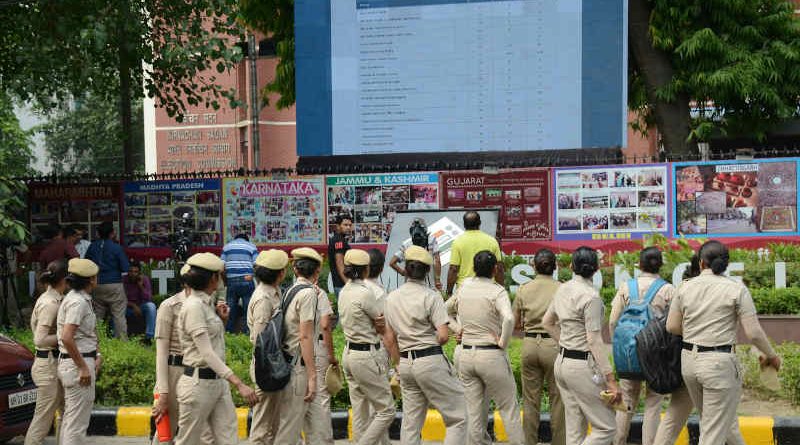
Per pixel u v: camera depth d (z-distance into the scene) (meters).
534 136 14.84
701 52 16.81
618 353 7.09
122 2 14.39
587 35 14.66
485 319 7.07
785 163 13.73
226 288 12.70
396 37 15.20
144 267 15.17
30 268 15.59
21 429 8.04
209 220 15.53
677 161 14.62
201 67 14.91
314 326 6.75
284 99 21.05
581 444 6.71
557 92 14.75
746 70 16.62
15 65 16.02
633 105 19.94
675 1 17.16
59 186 15.82
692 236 14.04
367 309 7.17
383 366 7.27
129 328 13.30
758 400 9.18
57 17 14.83
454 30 15.02
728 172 13.93
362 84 15.35
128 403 9.75
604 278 13.69
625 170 14.25
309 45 15.46
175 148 37.09
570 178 14.42
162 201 15.66
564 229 14.43
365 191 15.08
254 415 6.82
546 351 7.29
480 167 14.87
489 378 7.04
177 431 6.55
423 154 15.20
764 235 13.81
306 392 6.68
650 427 7.21
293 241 15.30
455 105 15.05
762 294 12.27
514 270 13.99
